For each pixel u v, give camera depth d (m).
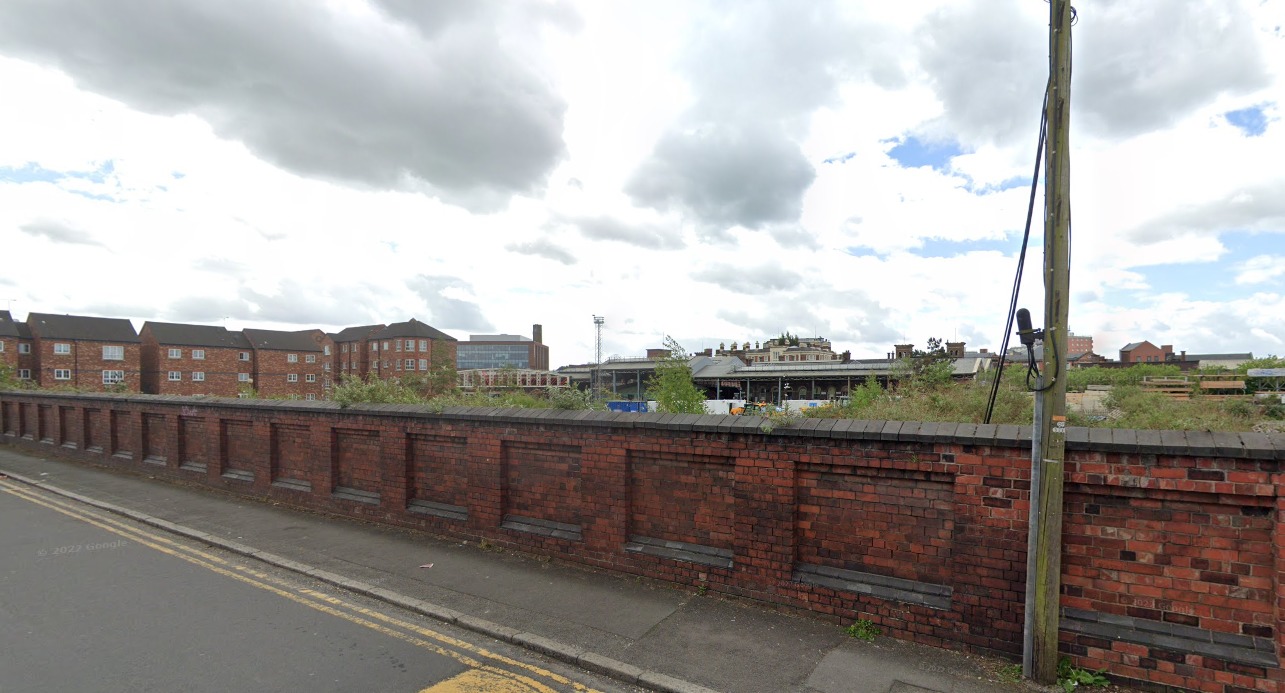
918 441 4.93
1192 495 4.10
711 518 6.13
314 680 4.51
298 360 81.94
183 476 12.12
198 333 74.38
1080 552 4.43
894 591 5.10
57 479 12.55
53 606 5.91
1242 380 13.84
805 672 4.57
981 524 4.72
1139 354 87.81
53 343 62.44
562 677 4.66
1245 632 4.01
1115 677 4.26
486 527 7.65
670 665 4.70
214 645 5.08
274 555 7.42
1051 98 4.22
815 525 5.53
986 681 4.39
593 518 6.78
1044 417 4.29
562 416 6.98
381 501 8.77
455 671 4.70
